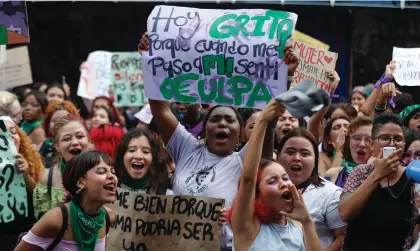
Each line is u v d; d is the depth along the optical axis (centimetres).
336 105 973
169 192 663
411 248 579
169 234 579
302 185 638
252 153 510
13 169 627
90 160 559
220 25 616
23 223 686
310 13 1395
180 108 859
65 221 552
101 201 560
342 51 1402
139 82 1180
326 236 637
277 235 531
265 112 504
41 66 1508
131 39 1501
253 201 521
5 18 713
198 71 616
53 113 928
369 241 598
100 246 578
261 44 602
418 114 819
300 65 780
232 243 570
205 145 642
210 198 575
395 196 594
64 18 1497
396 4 1160
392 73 815
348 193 620
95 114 1058
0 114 812
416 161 579
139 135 646
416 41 1384
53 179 688
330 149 848
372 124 698
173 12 630
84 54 1507
